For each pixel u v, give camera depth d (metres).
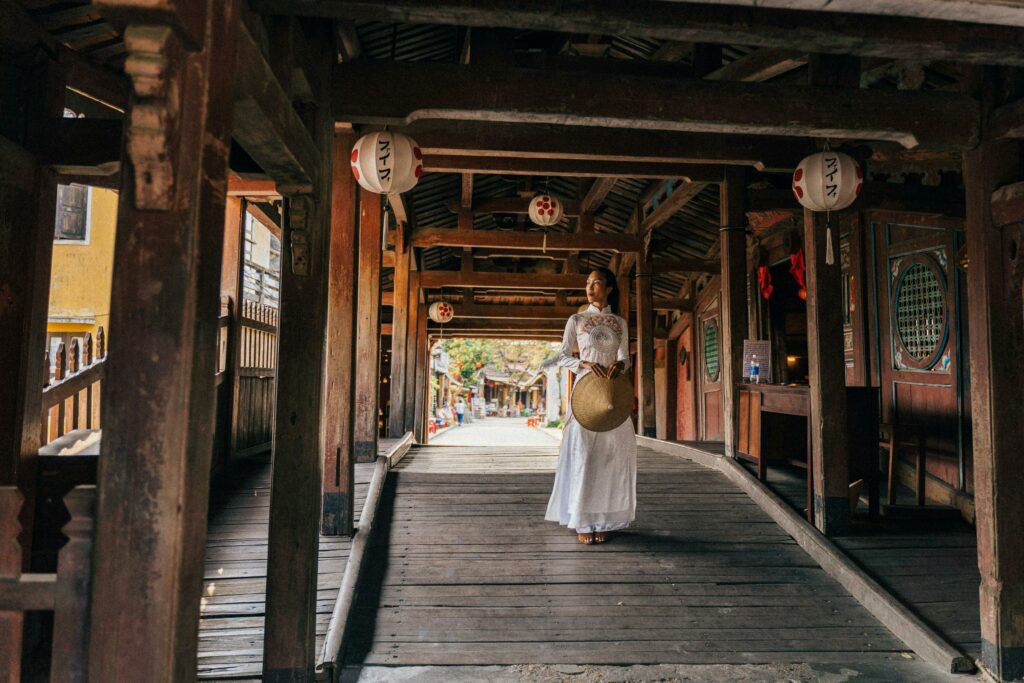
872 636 3.47
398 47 5.81
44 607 1.50
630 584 3.85
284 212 3.04
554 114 3.38
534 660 3.16
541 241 9.10
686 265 9.45
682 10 2.81
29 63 3.10
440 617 3.49
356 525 4.35
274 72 2.58
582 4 2.76
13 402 2.98
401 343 8.93
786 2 2.14
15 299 3.00
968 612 3.59
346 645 3.21
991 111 3.45
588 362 4.31
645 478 5.60
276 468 2.91
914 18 2.92
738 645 3.34
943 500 5.45
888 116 3.49
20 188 3.00
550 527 4.54
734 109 3.49
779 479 5.45
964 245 5.49
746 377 5.74
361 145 3.75
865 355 6.58
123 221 1.48
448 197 9.91
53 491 3.22
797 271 7.44
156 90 1.45
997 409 3.24
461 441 16.67
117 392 1.46
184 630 1.46
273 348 7.30
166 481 1.44
